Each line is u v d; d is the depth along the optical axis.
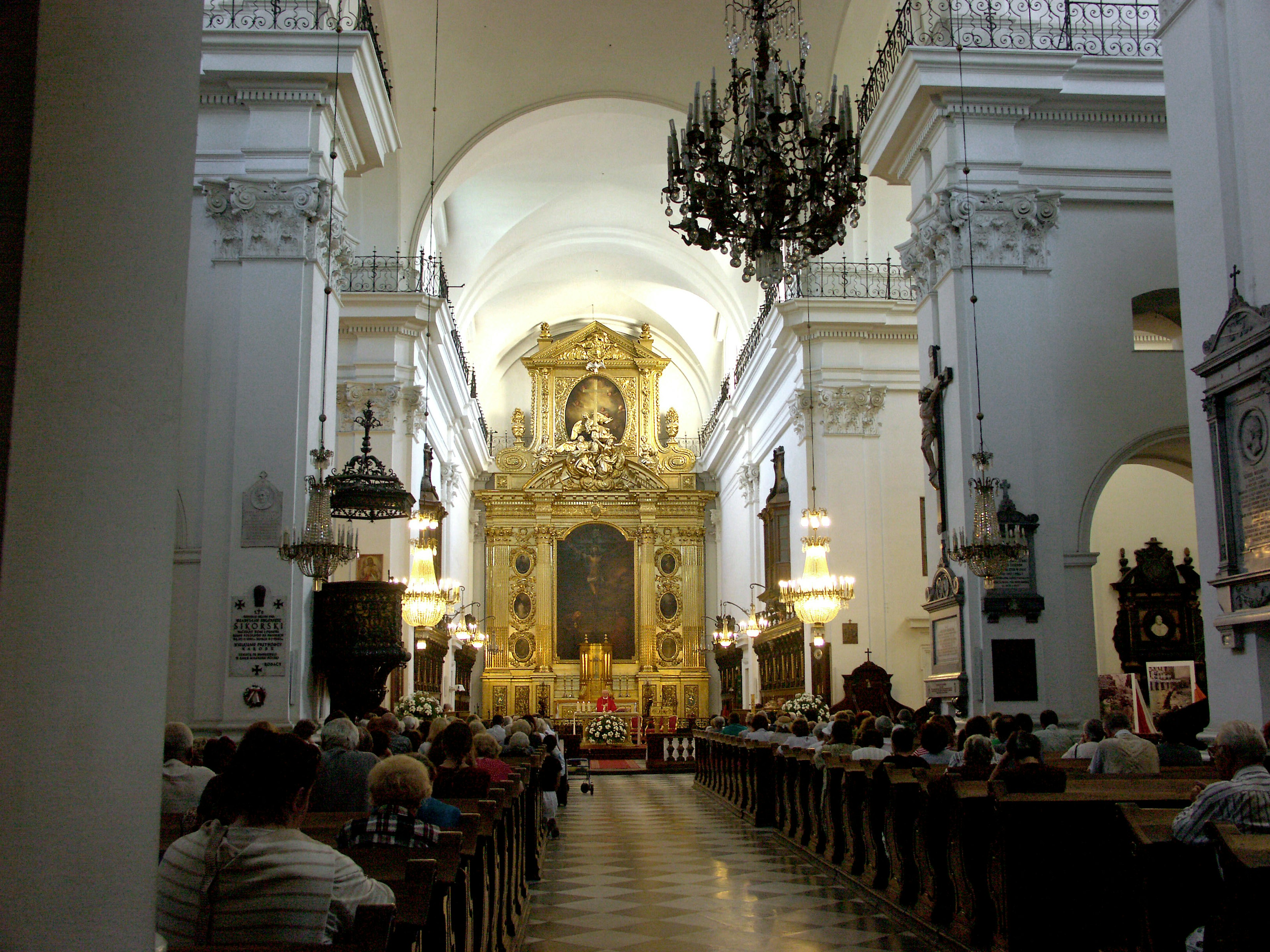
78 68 1.67
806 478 18.28
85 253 1.66
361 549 17.08
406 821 3.86
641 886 8.05
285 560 9.96
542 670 30.45
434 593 15.80
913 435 18.09
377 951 2.24
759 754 12.25
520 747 11.19
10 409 1.50
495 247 24.33
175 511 1.90
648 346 32.44
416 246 18.39
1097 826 5.04
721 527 30.59
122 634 1.69
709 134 8.21
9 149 1.56
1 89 1.57
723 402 27.39
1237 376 7.68
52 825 1.50
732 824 12.40
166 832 4.71
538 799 8.63
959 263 11.35
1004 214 11.43
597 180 23.14
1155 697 13.04
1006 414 11.16
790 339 18.77
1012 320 11.32
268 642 10.25
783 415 20.59
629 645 30.91
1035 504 11.04
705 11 16.70
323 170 11.22
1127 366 11.44
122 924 1.63
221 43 10.81
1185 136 8.66
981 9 11.88
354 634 10.82
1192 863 4.04
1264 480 7.50
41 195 1.58
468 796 6.00
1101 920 4.99
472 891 4.25
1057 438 11.24
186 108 2.00
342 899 2.69
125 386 1.74
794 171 8.20
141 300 1.80
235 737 10.06
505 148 19.77
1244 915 3.19
